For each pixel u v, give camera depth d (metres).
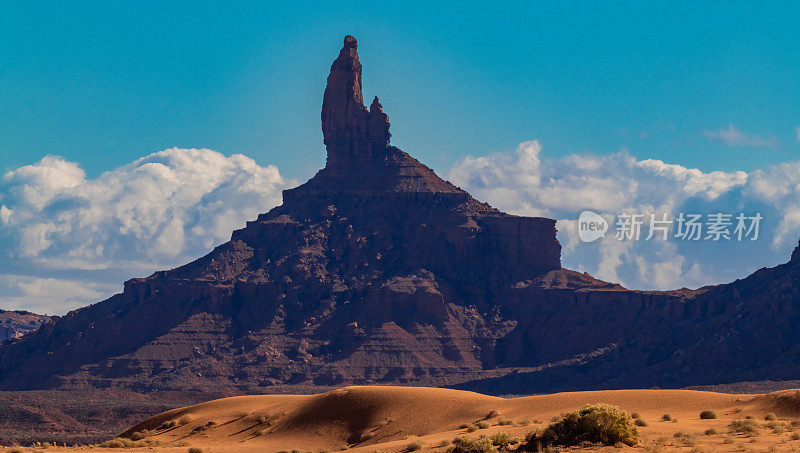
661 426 177.25
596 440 155.00
